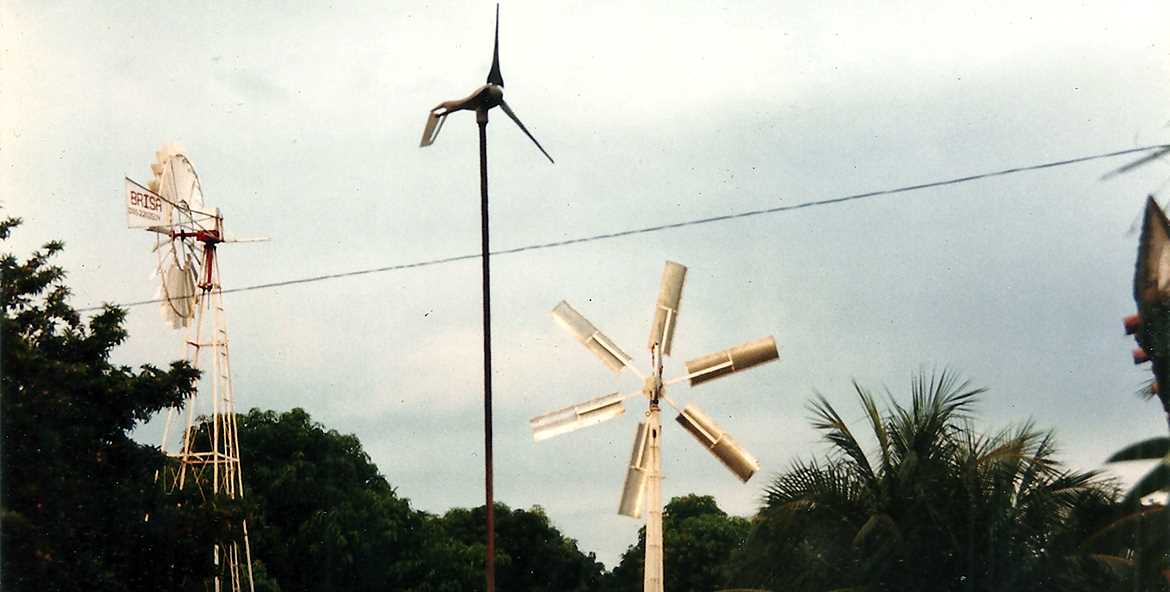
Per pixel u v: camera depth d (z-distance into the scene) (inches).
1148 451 975.0
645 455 1264.8
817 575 1123.3
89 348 1355.8
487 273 1146.0
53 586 1220.5
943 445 1122.0
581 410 1270.9
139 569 1330.0
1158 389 921.5
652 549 1248.2
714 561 2851.9
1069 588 1054.4
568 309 1300.4
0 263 1354.6
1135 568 1017.5
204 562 1378.0
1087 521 1061.8
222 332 1681.8
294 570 2463.1
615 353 1280.8
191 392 1389.0
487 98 1148.5
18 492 1231.5
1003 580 1074.7
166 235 1636.3
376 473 2728.8
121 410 1337.4
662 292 1280.8
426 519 2726.4
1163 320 906.7
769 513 1138.7
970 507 1086.4
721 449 1259.8
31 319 1349.7
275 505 2495.1
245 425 2551.7
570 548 2923.2
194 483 1540.4
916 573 1096.2
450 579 2608.3
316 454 2591.0
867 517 1112.8
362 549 2502.5
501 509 2888.8
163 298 1625.2
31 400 1267.2
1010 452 1095.0
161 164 1647.4
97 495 1298.0
